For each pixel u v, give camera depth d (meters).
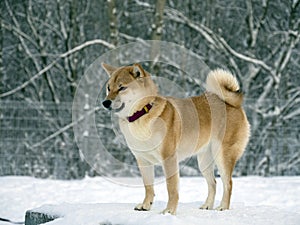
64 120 13.43
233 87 5.71
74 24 14.88
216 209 5.35
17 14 15.83
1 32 15.49
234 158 5.56
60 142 13.12
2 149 12.11
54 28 15.47
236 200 7.57
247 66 15.43
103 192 8.30
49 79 15.12
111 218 4.45
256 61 13.73
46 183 9.05
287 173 12.73
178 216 4.52
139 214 4.53
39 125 13.07
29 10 15.31
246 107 13.39
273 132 12.81
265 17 14.67
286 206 7.20
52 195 8.05
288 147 13.09
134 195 8.05
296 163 13.27
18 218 6.67
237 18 15.72
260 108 13.74
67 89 15.70
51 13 15.73
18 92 15.77
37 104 14.00
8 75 15.88
